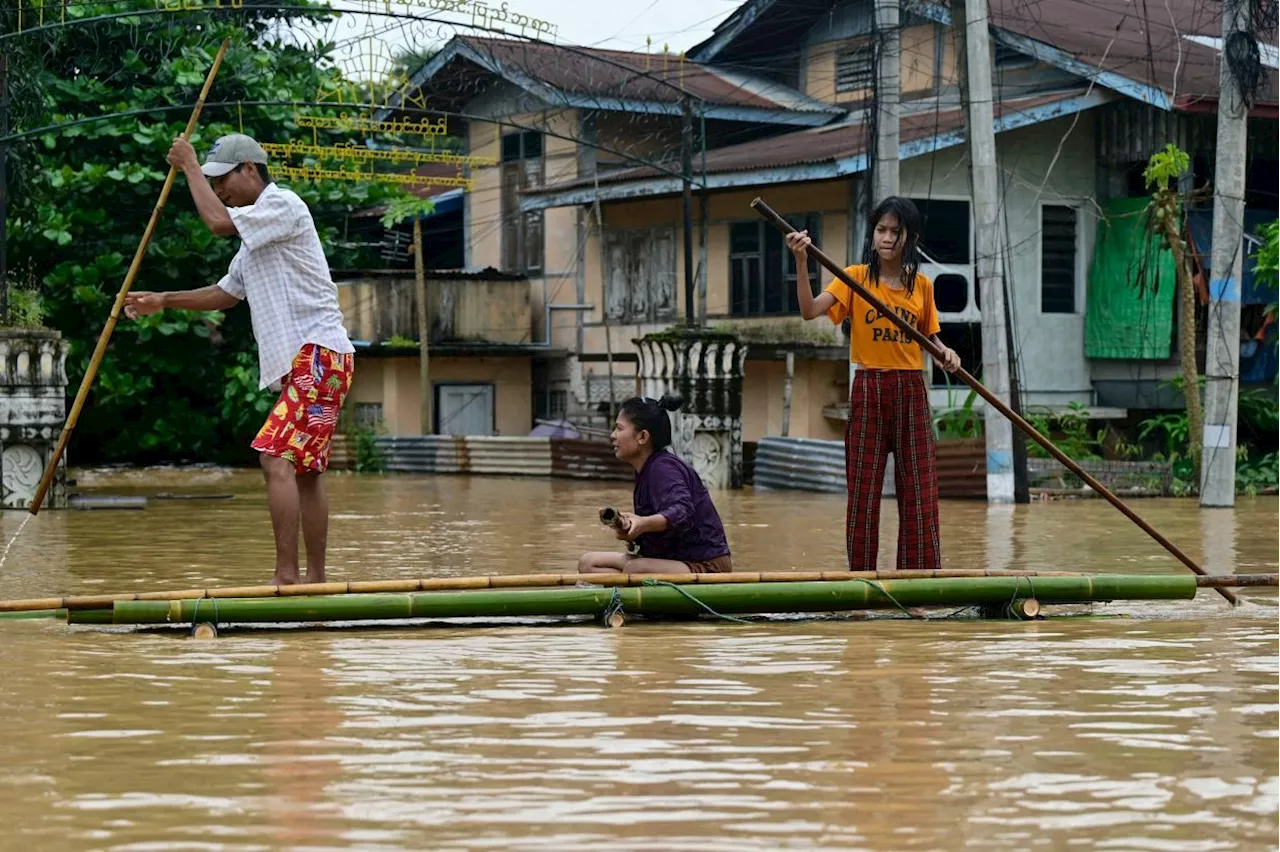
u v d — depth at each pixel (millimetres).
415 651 5332
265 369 6430
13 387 13242
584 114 24234
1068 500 16156
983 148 15500
